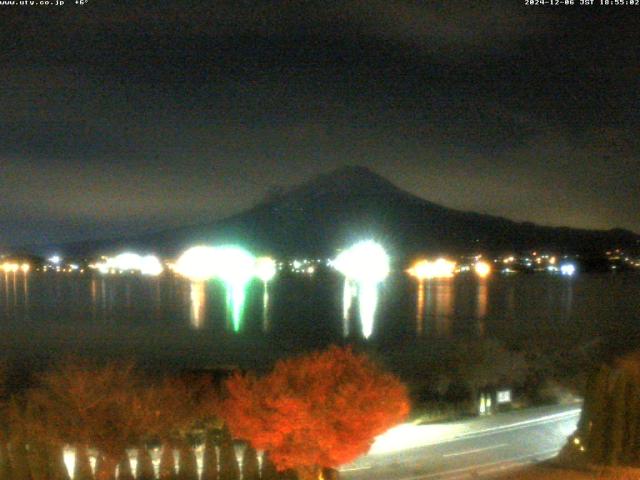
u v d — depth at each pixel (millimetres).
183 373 25547
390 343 54250
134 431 18297
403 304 116312
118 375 20328
